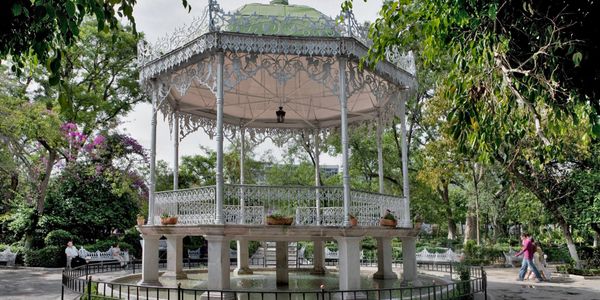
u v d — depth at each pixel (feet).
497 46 19.99
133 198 85.05
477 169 83.35
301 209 41.09
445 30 20.34
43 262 67.87
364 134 76.69
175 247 45.34
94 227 80.69
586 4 17.35
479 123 21.74
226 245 34.83
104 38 83.76
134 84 89.56
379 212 39.93
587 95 18.35
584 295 41.75
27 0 14.97
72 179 80.89
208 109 51.98
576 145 53.01
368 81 39.78
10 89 69.31
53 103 78.84
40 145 76.79
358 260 35.58
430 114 67.56
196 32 37.42
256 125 57.06
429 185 83.82
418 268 61.16
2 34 15.90
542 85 18.79
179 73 40.50
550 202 61.05
